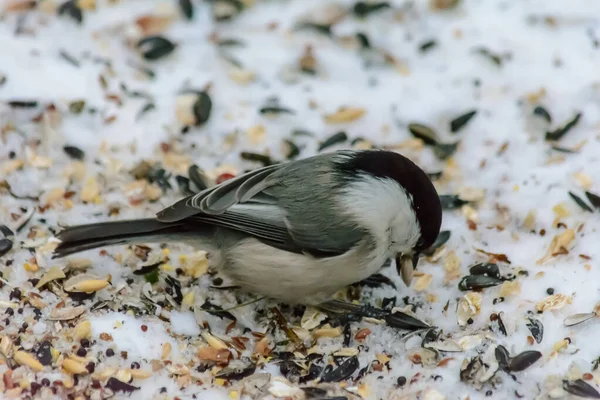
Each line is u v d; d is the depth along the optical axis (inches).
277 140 87.0
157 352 83.4
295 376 83.5
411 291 84.7
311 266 83.8
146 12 88.8
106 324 83.6
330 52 88.4
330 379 83.4
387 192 83.7
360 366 83.6
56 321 83.7
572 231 84.8
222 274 84.6
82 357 83.2
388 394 83.0
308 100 87.6
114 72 87.7
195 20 88.9
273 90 87.8
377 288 84.9
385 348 83.8
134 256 84.9
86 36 88.3
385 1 89.0
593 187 85.7
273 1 89.1
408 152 86.8
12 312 83.7
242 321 84.3
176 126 87.0
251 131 87.0
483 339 83.5
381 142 87.0
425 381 83.0
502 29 88.6
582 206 85.4
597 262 84.4
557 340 83.4
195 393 83.0
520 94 87.4
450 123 87.1
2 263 84.5
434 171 86.4
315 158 84.2
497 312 84.0
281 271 83.9
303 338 84.1
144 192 86.0
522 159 86.4
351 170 83.8
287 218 83.7
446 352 83.4
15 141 86.4
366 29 88.8
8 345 83.4
